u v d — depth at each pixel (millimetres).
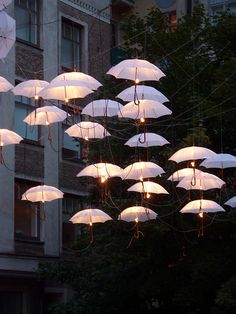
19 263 26281
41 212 26672
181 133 23391
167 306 25203
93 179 24594
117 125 22328
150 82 23797
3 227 25859
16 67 26953
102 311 24781
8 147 26312
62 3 29656
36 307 26906
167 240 22141
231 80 21812
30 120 14117
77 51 30391
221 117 22234
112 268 23578
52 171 28234
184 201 20141
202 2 32844
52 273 24781
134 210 16531
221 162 14898
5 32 11008
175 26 26406
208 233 21766
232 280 19844
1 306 25766
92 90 13039
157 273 23125
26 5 28062
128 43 25594
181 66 24000
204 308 23547
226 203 16703
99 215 16391
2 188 25969
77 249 24031
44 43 28422
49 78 28375
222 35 24359
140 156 21969
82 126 14461
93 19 31156
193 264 21625
